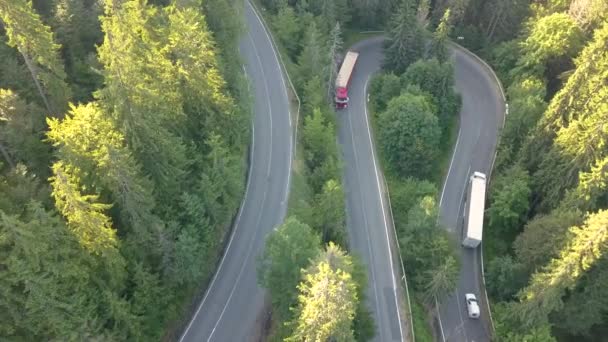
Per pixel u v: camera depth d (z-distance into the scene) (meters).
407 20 86.50
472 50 102.06
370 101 88.81
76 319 38.06
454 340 61.72
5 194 38.41
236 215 62.91
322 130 70.69
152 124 43.84
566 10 91.00
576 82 62.25
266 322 54.28
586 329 58.56
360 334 50.81
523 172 69.94
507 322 58.88
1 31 52.28
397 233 67.31
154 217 42.78
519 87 83.12
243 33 78.50
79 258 38.41
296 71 82.06
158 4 63.47
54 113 48.97
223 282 56.69
